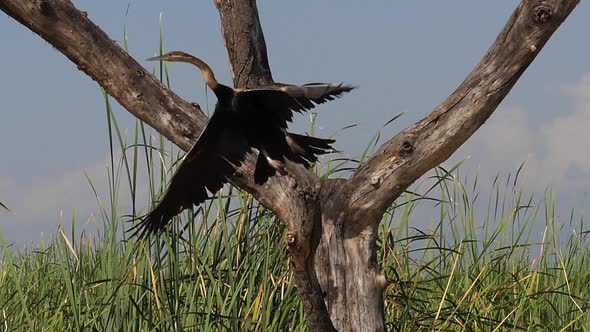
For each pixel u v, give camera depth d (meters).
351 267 10.03
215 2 10.73
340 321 9.99
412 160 9.47
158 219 7.91
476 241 12.20
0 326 11.03
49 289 12.04
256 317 10.37
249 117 7.27
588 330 12.09
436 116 9.35
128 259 10.64
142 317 10.18
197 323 10.40
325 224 10.05
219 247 10.96
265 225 11.14
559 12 8.52
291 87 6.75
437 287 12.35
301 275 8.94
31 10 9.15
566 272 12.88
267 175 7.43
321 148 7.42
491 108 9.12
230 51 10.68
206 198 7.73
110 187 10.38
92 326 10.41
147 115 9.53
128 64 9.50
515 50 8.83
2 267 12.53
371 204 9.84
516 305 12.10
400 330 11.01
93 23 9.46
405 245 12.00
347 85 6.54
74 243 11.50
